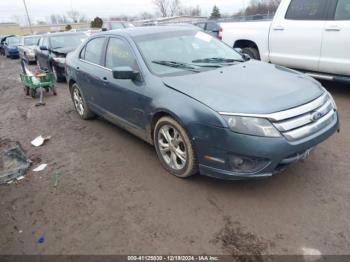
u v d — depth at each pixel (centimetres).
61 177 389
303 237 262
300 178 343
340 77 569
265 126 281
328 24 559
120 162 412
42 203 339
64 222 305
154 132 373
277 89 322
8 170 416
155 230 283
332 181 334
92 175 387
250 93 312
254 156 284
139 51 400
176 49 422
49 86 824
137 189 347
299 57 620
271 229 273
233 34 745
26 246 279
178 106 323
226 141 290
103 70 462
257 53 716
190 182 350
